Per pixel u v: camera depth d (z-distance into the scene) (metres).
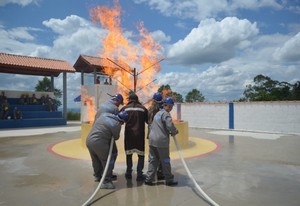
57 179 5.76
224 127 17.11
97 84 21.73
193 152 8.55
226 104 17.05
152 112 5.66
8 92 22.05
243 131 15.66
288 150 9.01
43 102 22.88
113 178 5.70
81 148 9.18
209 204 4.27
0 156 8.41
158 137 5.09
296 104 14.20
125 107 5.74
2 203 4.41
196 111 18.45
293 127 14.25
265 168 6.55
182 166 6.76
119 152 8.02
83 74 25.53
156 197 4.60
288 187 5.09
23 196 4.73
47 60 22.80
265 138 12.24
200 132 15.09
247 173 6.10
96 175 5.56
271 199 4.48
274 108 14.98
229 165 6.86
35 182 5.56
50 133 15.06
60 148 9.55
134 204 4.30
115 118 5.26
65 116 22.09
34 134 14.60
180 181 5.50
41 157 8.12
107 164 5.04
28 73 23.44
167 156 5.18
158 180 5.60
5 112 19.34
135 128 5.59
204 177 5.79
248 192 4.82
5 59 20.41
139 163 5.58
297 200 4.43
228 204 4.27
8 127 18.72
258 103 15.61
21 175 6.11
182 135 9.14
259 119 15.57
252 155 8.15
